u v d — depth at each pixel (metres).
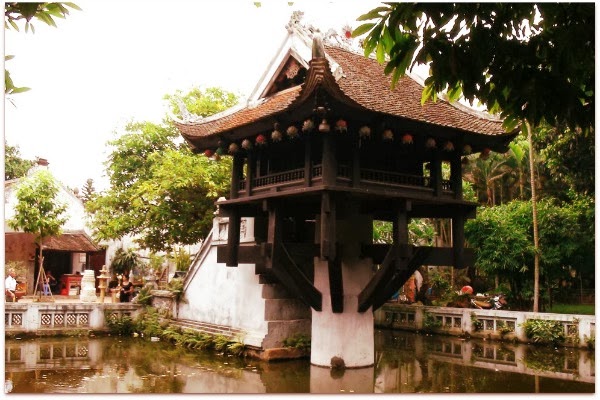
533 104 4.32
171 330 15.27
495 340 15.30
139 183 20.02
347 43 12.23
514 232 16.91
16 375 10.66
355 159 10.02
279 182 10.88
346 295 11.45
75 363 11.98
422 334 16.92
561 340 13.99
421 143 10.90
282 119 10.03
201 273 15.63
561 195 20.66
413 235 21.25
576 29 4.11
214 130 12.04
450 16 4.16
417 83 12.09
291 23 11.48
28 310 15.52
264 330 12.66
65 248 23.83
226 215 12.00
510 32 4.46
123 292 18.50
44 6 4.08
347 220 11.66
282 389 9.73
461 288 20.58
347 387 9.84
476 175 25.52
